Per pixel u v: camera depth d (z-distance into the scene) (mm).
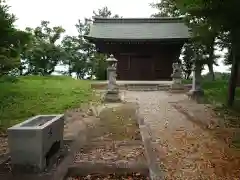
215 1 8422
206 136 7848
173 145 7035
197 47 20703
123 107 12328
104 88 19031
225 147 6863
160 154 6344
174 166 5629
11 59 12508
